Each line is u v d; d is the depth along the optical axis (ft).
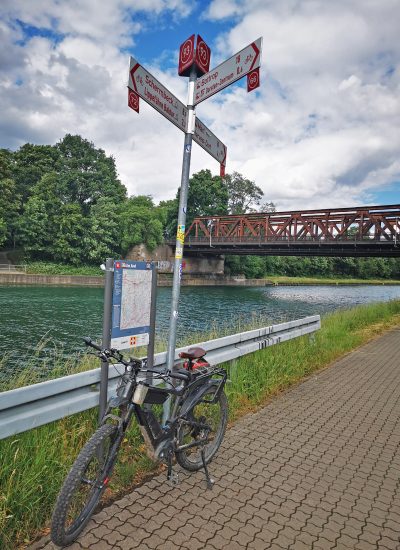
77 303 99.09
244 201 328.49
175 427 9.70
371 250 146.20
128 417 8.42
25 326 67.10
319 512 8.93
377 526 8.49
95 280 165.27
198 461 10.71
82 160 235.40
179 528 8.09
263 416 15.05
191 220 249.75
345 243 143.02
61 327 66.80
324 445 12.60
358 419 15.03
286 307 116.26
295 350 22.79
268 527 8.29
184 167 11.89
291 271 342.03
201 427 10.37
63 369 14.98
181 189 11.91
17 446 9.13
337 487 10.07
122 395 8.36
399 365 24.43
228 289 197.16
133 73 9.62
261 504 9.14
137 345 11.12
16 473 8.66
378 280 378.73
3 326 66.90
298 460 11.48
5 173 198.80
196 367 10.94
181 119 11.75
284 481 10.25
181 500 9.14
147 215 202.28
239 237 179.52
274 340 20.42
